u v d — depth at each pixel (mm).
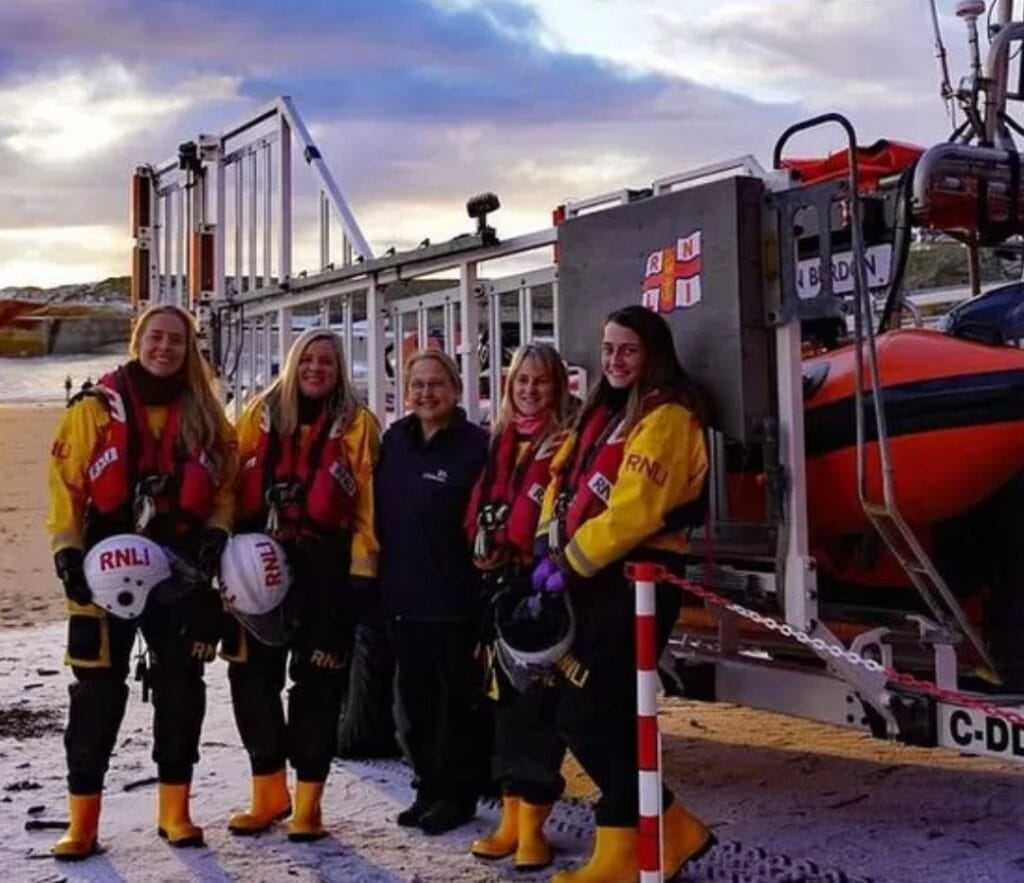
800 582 4180
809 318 4113
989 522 4512
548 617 3998
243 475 4730
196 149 8469
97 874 4438
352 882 4340
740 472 4660
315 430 4691
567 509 4023
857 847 4656
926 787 5379
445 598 4664
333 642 4711
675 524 3971
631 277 4684
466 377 5836
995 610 4504
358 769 5742
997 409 4184
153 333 4535
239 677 4848
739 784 5484
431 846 4711
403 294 6480
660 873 3793
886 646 4199
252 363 8023
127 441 4480
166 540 4516
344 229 6875
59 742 6285
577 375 5055
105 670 4613
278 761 4887
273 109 7641
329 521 4652
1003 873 4363
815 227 4125
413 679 4832
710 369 4316
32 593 11961
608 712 4059
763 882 4297
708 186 4309
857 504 4375
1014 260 6203
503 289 5750
